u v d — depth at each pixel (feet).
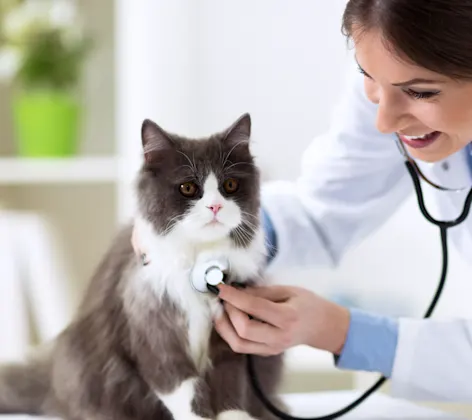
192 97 7.70
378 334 3.92
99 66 9.07
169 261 3.66
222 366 3.78
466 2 2.85
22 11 8.23
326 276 7.02
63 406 4.12
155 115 7.63
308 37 7.47
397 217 6.78
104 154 9.18
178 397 3.67
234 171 3.76
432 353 3.87
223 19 7.65
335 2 7.27
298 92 7.56
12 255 8.00
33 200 9.41
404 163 4.09
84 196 9.32
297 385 7.60
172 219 3.65
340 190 4.45
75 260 9.29
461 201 4.07
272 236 4.45
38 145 8.10
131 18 7.68
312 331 3.82
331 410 4.34
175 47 7.61
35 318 8.62
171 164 3.72
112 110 9.14
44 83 8.04
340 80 7.29
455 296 5.95
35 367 4.43
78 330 4.07
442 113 3.09
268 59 7.65
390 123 3.20
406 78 3.01
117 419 3.89
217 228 3.62
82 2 8.93
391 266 6.98
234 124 3.80
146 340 3.67
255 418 3.94
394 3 2.89
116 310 3.87
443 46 2.88
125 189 7.77
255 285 3.86
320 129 7.48
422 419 4.24
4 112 9.23
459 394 3.92
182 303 3.65
